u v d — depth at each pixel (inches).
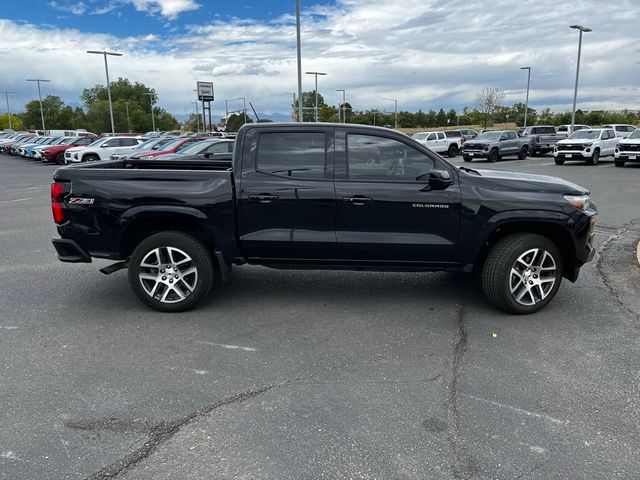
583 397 137.9
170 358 161.6
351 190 190.7
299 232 194.4
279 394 139.6
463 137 1438.2
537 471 108.6
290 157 195.0
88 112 4643.2
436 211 190.7
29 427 124.2
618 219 403.2
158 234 195.8
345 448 116.0
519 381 146.5
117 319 194.7
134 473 108.1
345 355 163.6
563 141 1030.4
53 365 156.4
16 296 221.1
